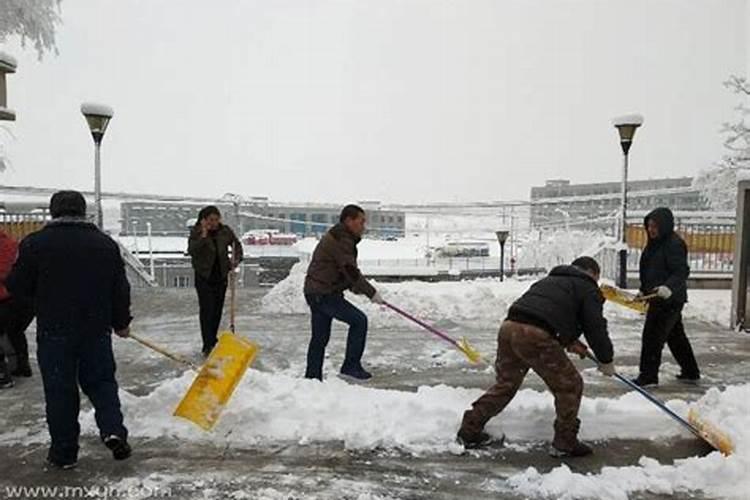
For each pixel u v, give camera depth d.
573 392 4.52
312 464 4.45
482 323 9.68
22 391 6.04
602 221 18.84
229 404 5.05
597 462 4.55
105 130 12.66
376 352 7.76
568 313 4.50
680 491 4.09
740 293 9.29
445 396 5.45
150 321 9.85
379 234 32.72
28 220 13.24
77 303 4.22
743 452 4.43
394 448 4.70
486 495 4.04
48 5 13.19
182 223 23.56
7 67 8.24
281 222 24.56
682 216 15.52
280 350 7.89
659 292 6.09
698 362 7.41
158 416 5.07
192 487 4.09
